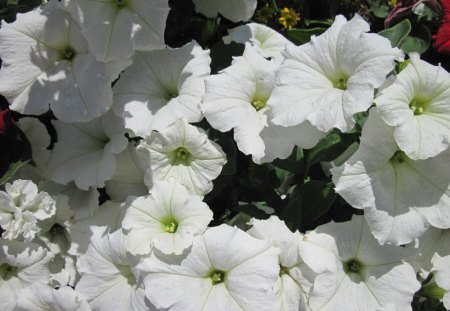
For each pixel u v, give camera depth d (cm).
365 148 28
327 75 30
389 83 27
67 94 32
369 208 28
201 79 33
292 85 30
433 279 34
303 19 45
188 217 31
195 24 40
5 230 33
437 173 28
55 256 37
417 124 27
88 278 34
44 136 35
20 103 32
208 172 32
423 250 33
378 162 28
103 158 34
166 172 33
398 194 28
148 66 34
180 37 41
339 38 29
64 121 33
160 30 31
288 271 31
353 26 29
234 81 33
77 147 36
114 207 36
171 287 30
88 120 32
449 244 33
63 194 36
